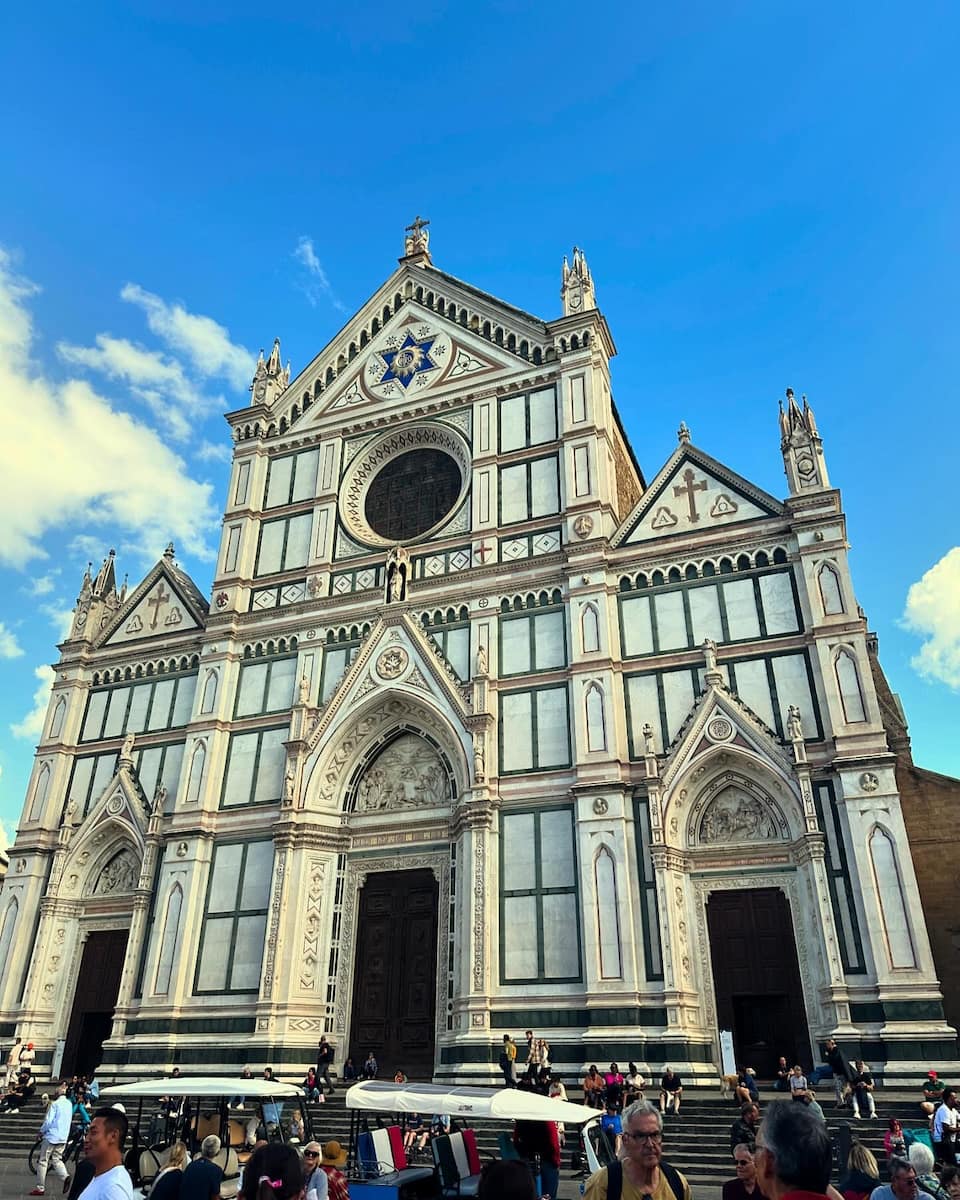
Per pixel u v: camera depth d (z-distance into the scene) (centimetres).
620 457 5138
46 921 4578
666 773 3666
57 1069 4238
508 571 4362
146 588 5362
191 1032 4022
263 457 5372
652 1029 3328
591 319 4728
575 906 3625
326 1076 3603
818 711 3597
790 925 3419
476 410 4859
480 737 4016
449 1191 1808
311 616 4741
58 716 5147
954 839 3619
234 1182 2230
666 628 3991
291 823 4191
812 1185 571
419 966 3953
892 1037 3002
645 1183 832
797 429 4094
